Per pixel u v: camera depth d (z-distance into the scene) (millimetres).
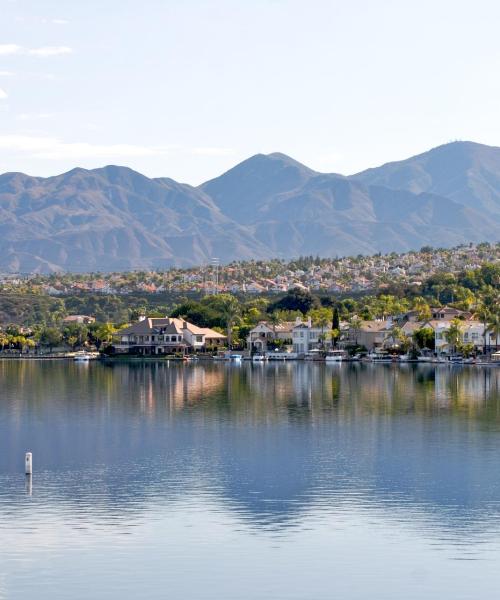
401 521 91812
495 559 81250
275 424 156750
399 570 78812
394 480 109125
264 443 135875
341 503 98625
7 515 94250
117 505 97938
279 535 87562
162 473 113625
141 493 103062
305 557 81875
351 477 110938
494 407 179625
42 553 82562
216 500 99938
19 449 131750
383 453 126750
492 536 87250
